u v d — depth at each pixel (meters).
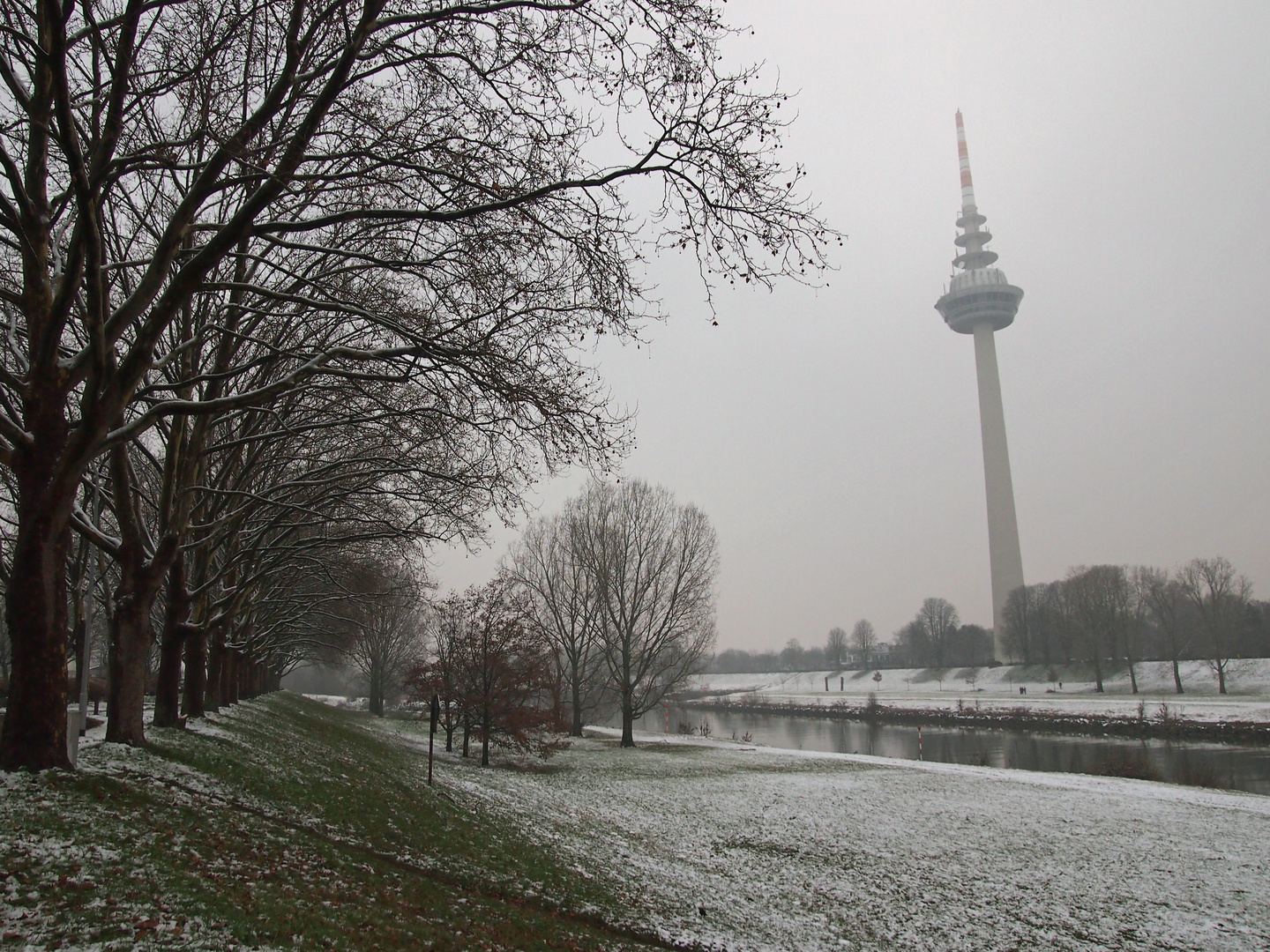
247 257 11.26
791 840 18.80
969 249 194.12
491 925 9.61
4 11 8.93
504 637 33.69
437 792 18.58
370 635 51.97
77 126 9.17
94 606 28.20
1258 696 70.12
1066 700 78.25
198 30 10.44
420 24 9.82
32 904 6.31
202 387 15.34
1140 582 97.06
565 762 34.00
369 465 19.20
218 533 16.78
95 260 8.66
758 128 9.77
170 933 6.36
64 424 9.39
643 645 46.09
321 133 10.71
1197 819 22.58
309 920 7.49
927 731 66.19
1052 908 14.55
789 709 90.88
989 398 172.62
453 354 10.73
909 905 14.27
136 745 12.45
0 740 9.14
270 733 19.97
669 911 12.59
